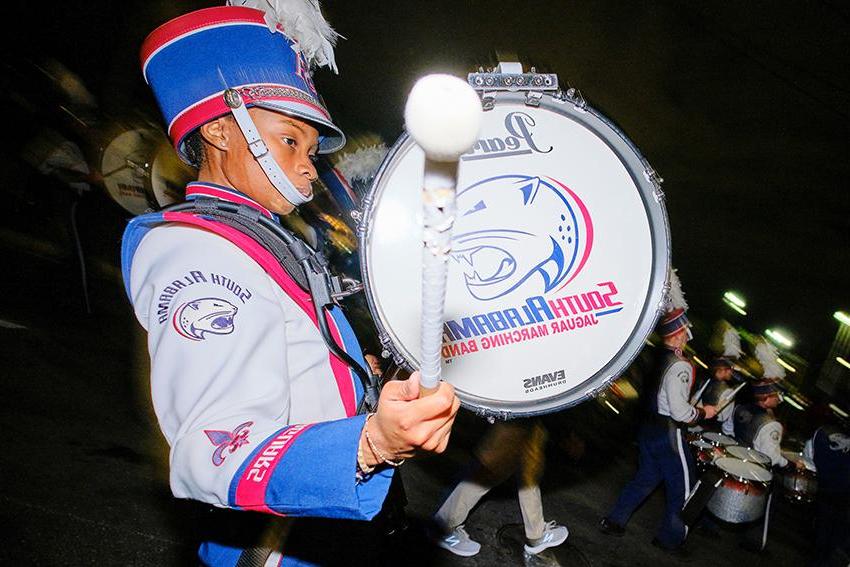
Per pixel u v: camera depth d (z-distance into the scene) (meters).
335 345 1.15
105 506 2.88
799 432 5.56
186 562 2.62
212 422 0.88
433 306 0.60
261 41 1.20
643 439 3.85
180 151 1.26
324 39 1.28
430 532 3.27
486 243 1.17
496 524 3.68
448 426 0.76
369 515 0.82
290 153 1.21
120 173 5.05
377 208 1.11
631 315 1.22
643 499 3.87
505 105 1.18
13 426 3.31
